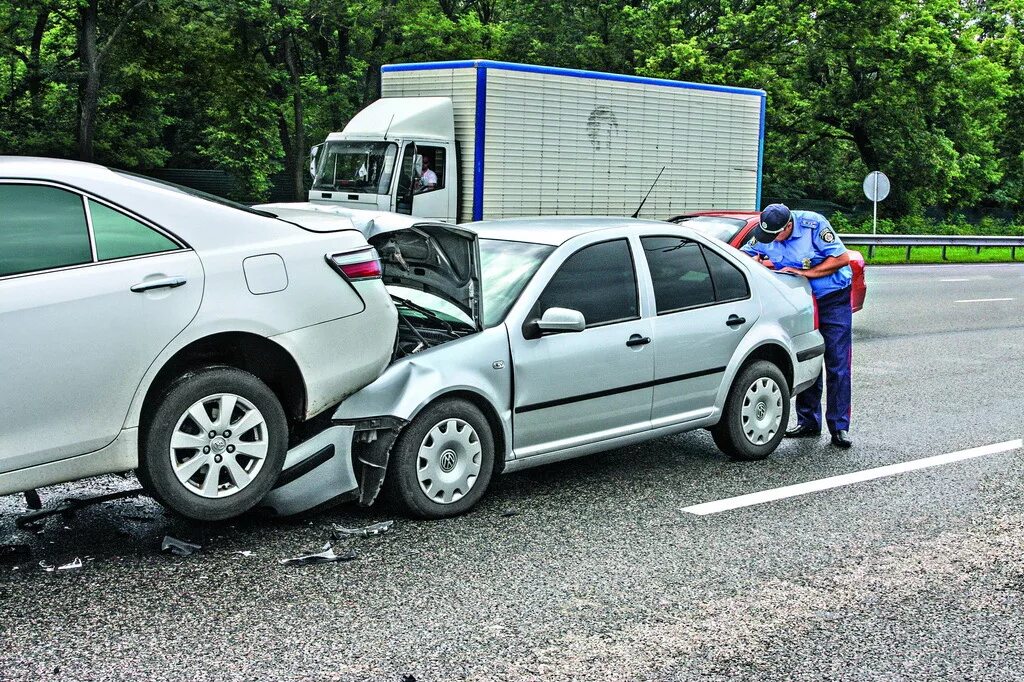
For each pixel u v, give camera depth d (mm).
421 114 17312
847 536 5664
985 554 5426
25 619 4332
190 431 5012
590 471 6902
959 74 44500
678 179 20016
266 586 4750
